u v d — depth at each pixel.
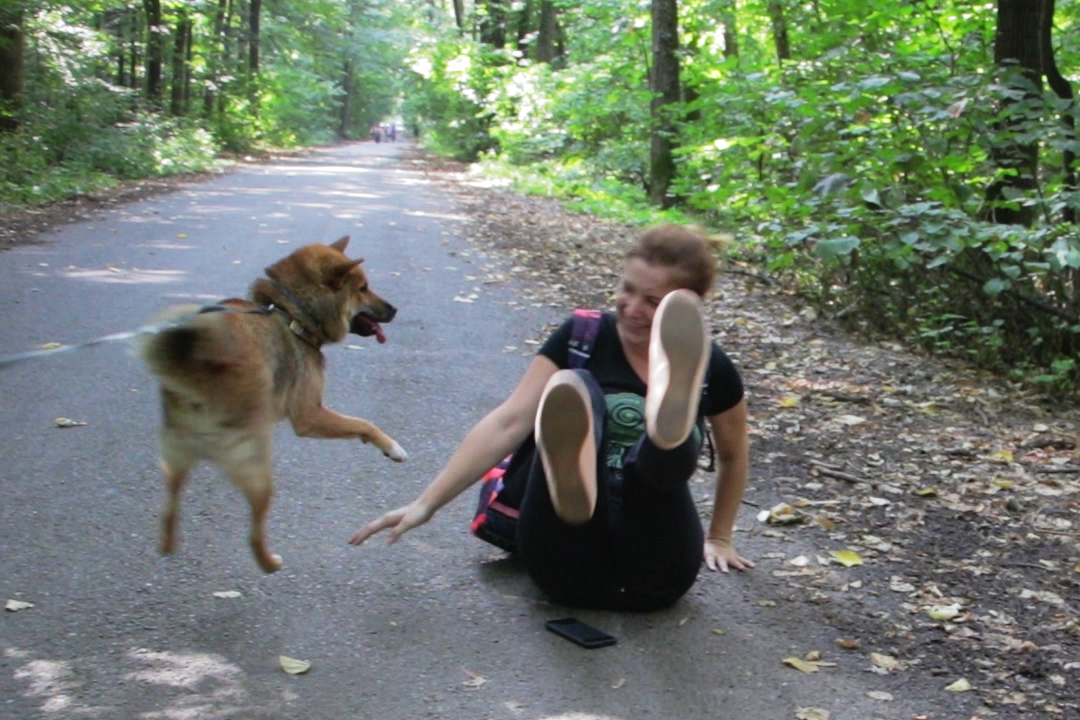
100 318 8.19
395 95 83.94
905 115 8.94
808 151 9.66
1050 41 9.41
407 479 5.12
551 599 3.87
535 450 3.88
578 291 10.48
